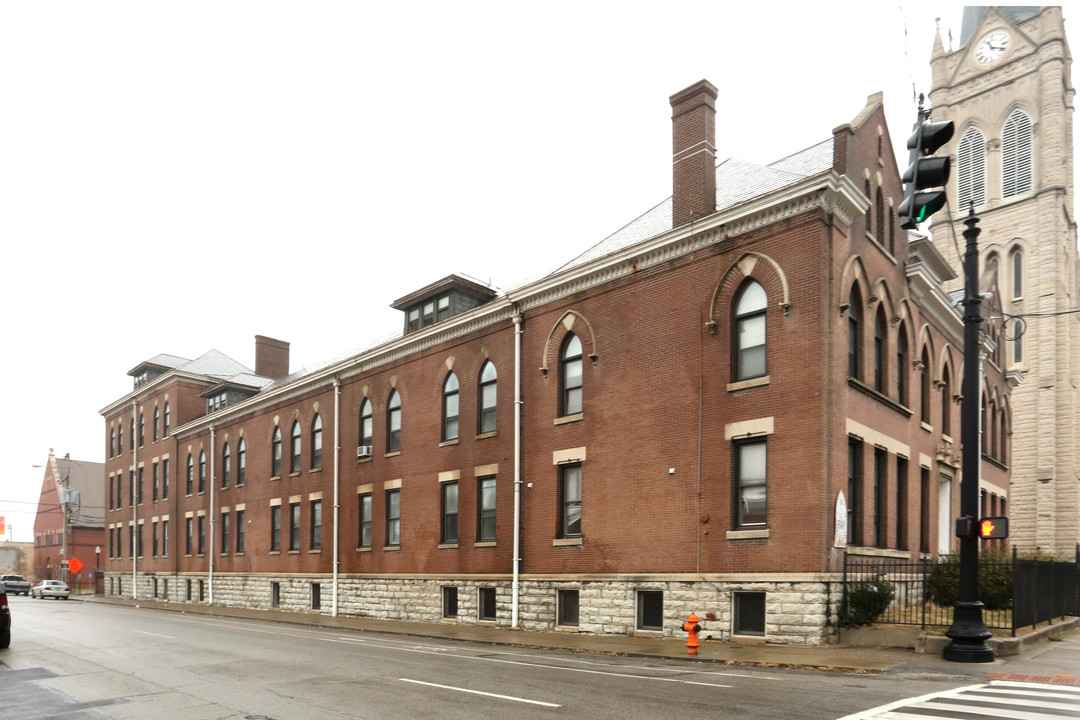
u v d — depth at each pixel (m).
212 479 44.19
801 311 18.22
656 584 20.31
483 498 26.88
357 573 32.28
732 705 10.22
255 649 18.39
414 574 29.09
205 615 35.31
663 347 21.11
